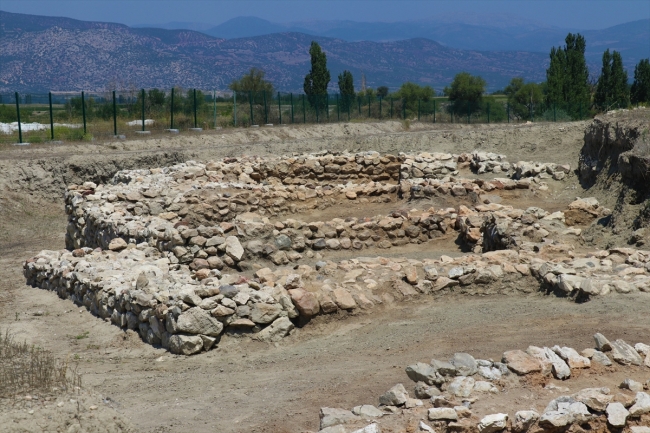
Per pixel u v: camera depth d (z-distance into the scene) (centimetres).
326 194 1955
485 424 609
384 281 1117
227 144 3250
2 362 830
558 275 1094
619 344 763
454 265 1170
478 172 2327
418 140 3438
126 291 1080
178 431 711
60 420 664
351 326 1034
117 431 685
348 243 1538
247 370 899
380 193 2027
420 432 608
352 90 5366
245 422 724
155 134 3284
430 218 1611
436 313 1050
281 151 3153
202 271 1139
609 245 1414
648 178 1484
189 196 1725
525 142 3200
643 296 1009
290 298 1023
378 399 735
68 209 1833
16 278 1534
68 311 1215
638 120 1983
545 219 1498
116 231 1492
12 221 2184
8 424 637
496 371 708
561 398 641
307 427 694
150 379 883
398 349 906
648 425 625
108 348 1019
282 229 1525
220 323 982
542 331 908
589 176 2056
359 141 3412
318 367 877
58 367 852
